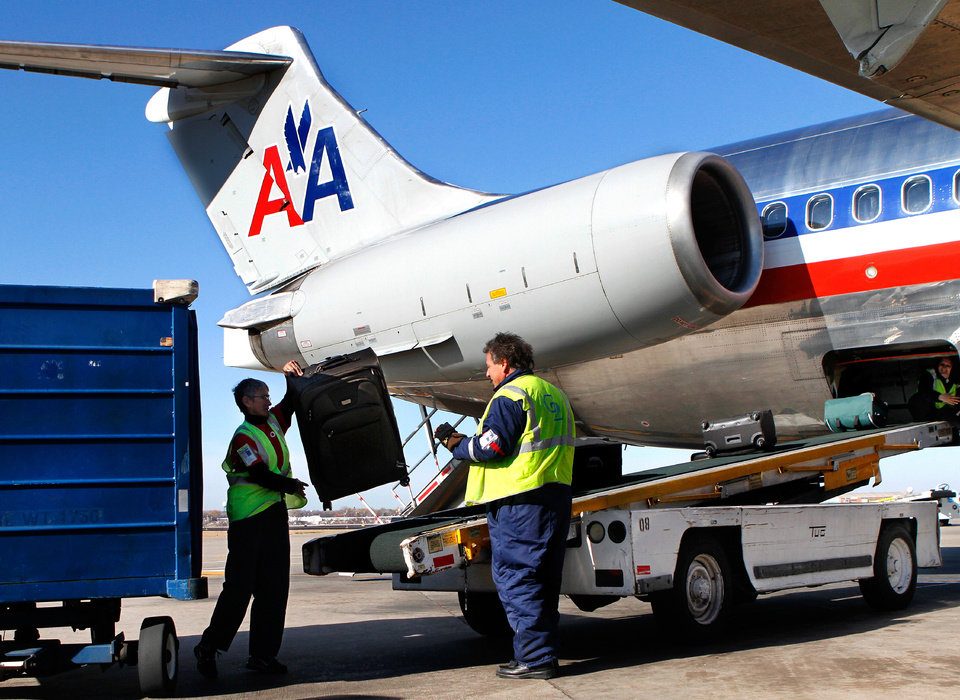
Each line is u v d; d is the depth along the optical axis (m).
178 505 5.11
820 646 5.95
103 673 6.33
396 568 5.89
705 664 5.46
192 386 5.32
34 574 4.88
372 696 5.00
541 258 8.95
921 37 4.93
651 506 6.36
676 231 8.33
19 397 4.95
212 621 5.88
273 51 12.59
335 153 12.07
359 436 6.34
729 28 4.84
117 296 5.17
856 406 9.18
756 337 10.01
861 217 9.38
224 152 13.01
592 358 9.25
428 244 10.00
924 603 8.27
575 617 8.28
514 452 5.30
